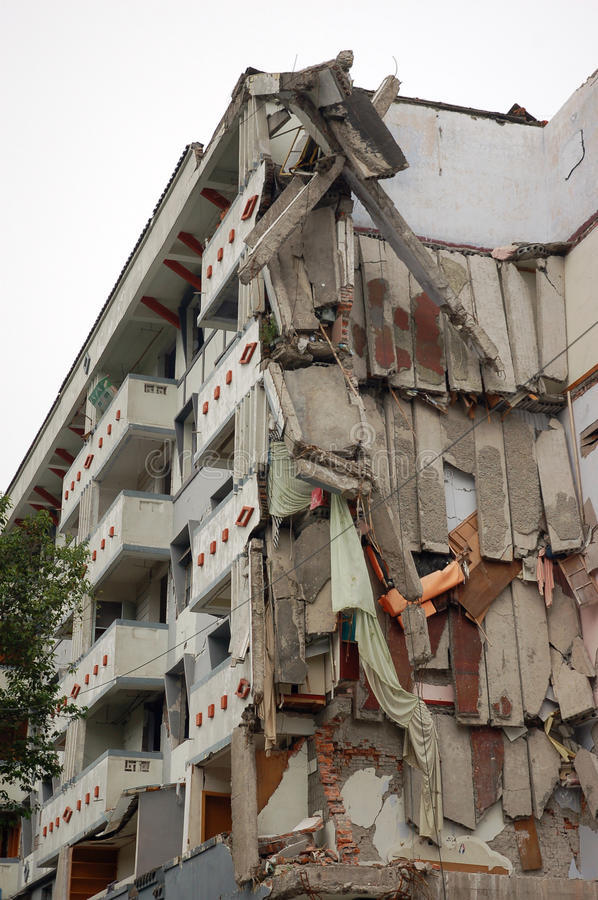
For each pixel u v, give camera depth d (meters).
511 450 23.69
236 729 21.09
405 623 21.31
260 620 21.22
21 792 38.56
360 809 20.73
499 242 25.42
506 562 22.94
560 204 25.45
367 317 23.11
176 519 29.55
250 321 24.03
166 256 29.27
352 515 21.33
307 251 22.81
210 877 21.09
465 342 23.73
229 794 23.66
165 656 29.08
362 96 22.75
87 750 31.50
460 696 21.73
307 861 19.64
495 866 21.19
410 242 22.67
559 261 24.73
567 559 23.14
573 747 22.30
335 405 21.61
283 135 24.39
